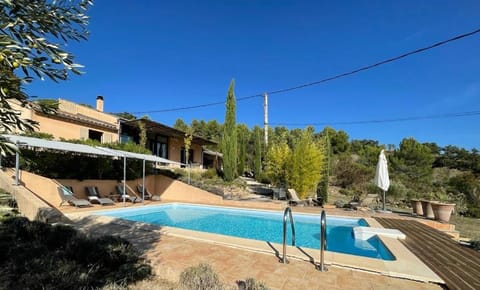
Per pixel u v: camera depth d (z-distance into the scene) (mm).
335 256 5543
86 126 17844
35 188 10938
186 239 6715
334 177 24703
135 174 17078
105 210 11750
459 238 9031
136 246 5938
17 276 3408
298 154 17062
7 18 2119
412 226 9562
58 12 2502
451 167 35000
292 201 15727
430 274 4605
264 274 4633
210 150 37375
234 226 11477
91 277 3586
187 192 17250
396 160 30078
